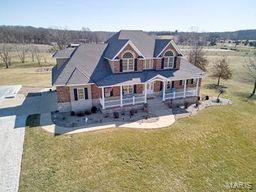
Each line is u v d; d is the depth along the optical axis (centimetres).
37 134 2397
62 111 2975
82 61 3141
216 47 16512
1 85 4703
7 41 13475
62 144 2198
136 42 3444
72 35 15562
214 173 1892
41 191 1596
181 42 15475
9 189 1609
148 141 2291
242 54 11488
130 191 1622
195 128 2620
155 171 1856
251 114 3203
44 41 15225
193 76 3375
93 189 1625
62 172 1797
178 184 1727
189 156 2095
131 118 2842
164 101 3297
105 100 3002
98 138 2316
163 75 3231
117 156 2028
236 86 5059
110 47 3372
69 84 2766
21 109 3166
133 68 3186
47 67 7194
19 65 7712
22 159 1948
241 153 2216
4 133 2414
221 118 2964
